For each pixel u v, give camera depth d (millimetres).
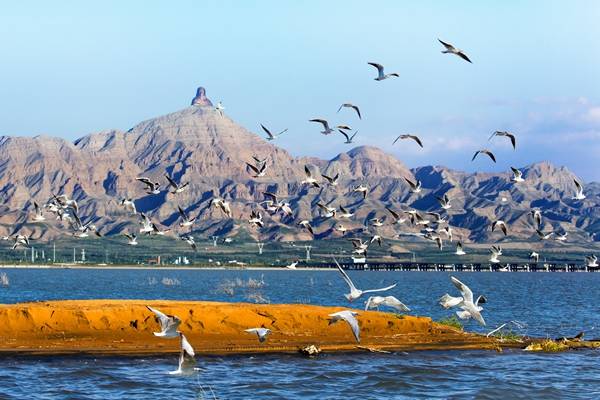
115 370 42531
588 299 135625
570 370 46406
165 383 40062
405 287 190625
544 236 57000
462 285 28312
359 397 38688
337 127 47000
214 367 44219
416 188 54938
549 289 185125
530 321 82812
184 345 23172
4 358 44406
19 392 37375
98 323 50125
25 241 66312
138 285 189625
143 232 55000
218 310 52156
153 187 53062
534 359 49812
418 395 39375
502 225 44906
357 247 55094
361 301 118562
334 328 53688
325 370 44188
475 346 53000
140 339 49562
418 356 49062
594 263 70625
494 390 40594
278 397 38125
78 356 45281
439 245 55219
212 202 50719
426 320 57000
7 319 49125
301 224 55469
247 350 48188
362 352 49312
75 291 151875
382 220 57375
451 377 43594
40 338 48625
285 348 49062
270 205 57062
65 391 37844
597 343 56812
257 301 104062
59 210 59156
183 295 133125
